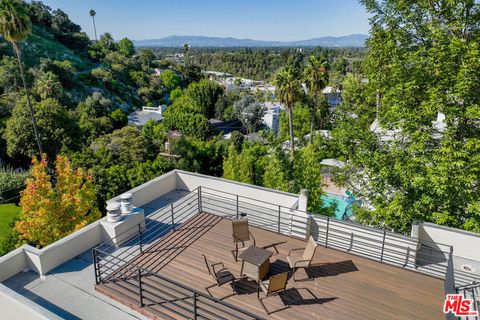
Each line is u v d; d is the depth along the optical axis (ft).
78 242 23.47
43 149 91.56
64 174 44.01
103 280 19.80
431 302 17.54
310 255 19.58
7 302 16.60
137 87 203.21
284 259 21.66
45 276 21.18
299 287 18.74
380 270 20.43
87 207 43.16
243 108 186.19
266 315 16.51
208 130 137.49
